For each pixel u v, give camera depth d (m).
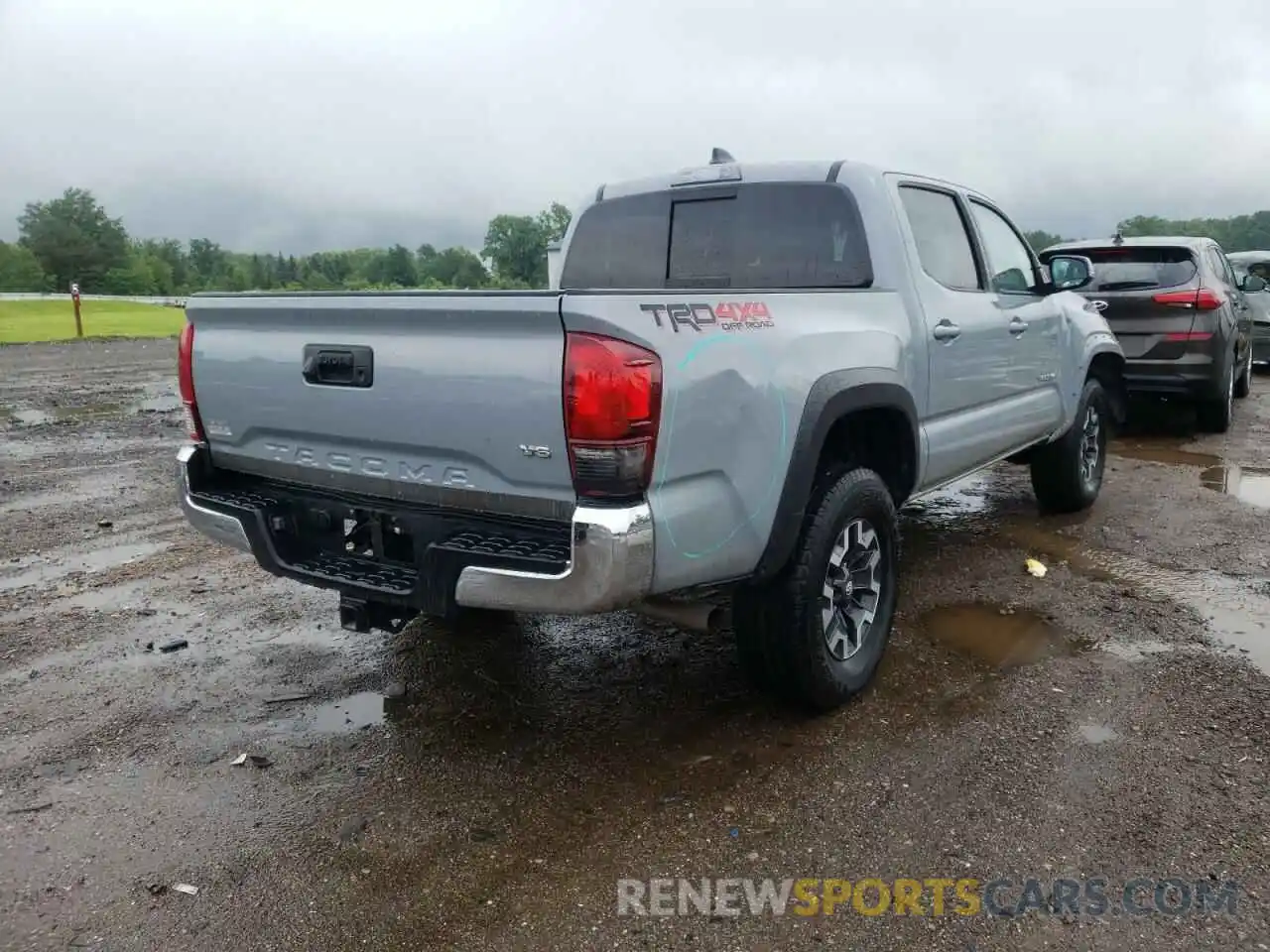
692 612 3.16
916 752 3.37
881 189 4.19
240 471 3.67
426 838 2.93
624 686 3.95
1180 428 9.48
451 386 2.88
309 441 3.36
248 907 2.63
